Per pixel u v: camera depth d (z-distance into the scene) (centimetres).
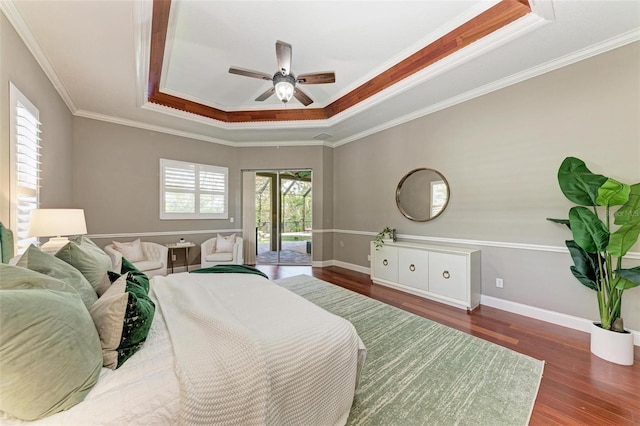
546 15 207
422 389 173
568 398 166
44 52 259
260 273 261
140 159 461
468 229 346
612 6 198
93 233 421
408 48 291
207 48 291
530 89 288
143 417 86
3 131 197
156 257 430
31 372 77
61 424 80
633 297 229
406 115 419
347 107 420
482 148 330
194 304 159
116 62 277
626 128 233
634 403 161
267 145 572
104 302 111
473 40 255
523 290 296
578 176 219
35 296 85
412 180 417
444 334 251
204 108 442
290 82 290
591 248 215
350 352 142
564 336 246
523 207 296
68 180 381
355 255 532
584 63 254
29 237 231
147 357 110
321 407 125
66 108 370
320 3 228
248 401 98
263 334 125
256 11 237
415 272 370
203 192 530
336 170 579
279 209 616
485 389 173
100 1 193
